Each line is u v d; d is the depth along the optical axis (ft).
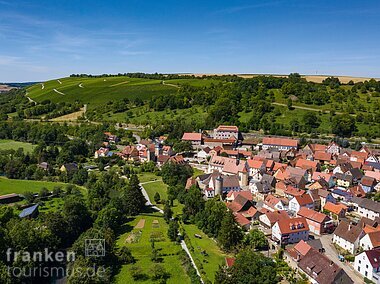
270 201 549.13
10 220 428.97
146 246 429.79
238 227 424.46
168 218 514.68
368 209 510.99
